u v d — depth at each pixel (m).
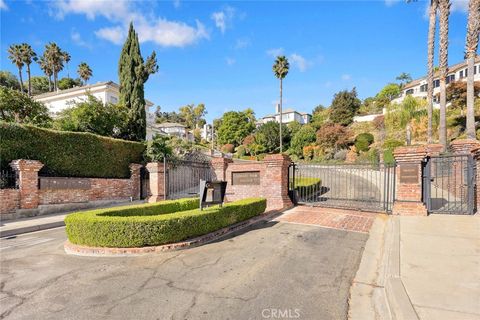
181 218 6.32
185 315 3.41
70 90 35.84
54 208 12.08
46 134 12.37
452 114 35.72
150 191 15.30
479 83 34.97
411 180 9.04
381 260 5.45
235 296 3.92
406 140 33.62
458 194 12.31
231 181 13.71
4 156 11.02
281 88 42.25
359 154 38.19
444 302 3.46
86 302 3.77
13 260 5.62
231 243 6.64
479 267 4.61
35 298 3.90
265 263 5.27
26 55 42.78
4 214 10.42
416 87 55.19
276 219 9.38
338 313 3.50
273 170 11.69
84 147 13.86
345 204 12.37
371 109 57.50
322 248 6.21
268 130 52.50
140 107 20.64
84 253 5.89
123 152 15.99
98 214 6.63
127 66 20.66
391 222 8.15
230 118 64.69
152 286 4.27
